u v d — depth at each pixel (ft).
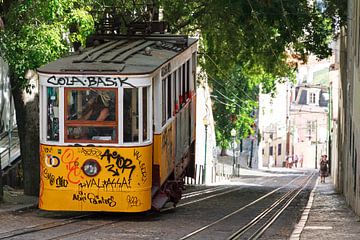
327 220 74.13
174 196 82.12
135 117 67.36
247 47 127.95
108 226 65.41
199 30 138.21
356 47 96.58
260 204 97.30
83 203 67.46
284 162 376.07
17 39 73.77
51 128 67.87
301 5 117.80
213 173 206.39
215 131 249.34
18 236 56.59
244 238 58.90
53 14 73.41
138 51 76.48
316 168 383.04
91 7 86.33
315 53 123.65
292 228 66.64
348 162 109.60
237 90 237.66
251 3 113.50
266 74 147.13
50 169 67.72
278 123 365.61
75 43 87.04
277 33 122.62
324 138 423.23
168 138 77.15
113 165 67.21
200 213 80.74
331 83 205.98
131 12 102.27
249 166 299.79
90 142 67.36
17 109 87.61
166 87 75.46
